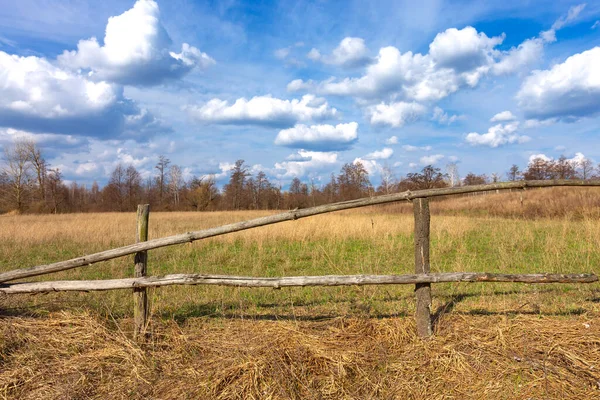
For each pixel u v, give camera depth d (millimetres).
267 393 2945
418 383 3055
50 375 3322
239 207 65625
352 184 61438
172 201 72062
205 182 65750
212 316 4711
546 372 2996
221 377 3119
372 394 2957
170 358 3549
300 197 63312
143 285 3863
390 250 9039
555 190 24953
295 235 11617
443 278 3594
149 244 3910
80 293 5684
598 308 4426
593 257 7141
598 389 2820
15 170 47344
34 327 4066
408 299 5082
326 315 4574
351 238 11414
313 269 7641
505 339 3514
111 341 3840
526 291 5324
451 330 3783
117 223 16859
